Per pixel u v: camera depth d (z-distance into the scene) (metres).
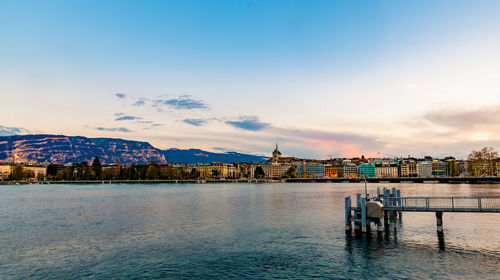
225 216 69.25
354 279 31.27
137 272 33.84
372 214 47.28
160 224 59.75
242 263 36.28
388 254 38.66
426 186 199.38
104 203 101.19
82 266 35.75
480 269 33.34
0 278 32.47
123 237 49.03
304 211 76.25
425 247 41.38
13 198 124.62
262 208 83.50
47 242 46.19
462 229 51.19
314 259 37.25
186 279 31.86
